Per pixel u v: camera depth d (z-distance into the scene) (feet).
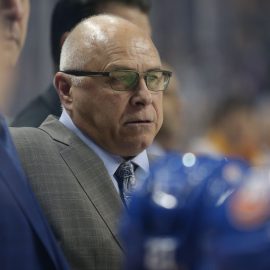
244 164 10.54
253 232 9.29
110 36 22.24
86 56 22.26
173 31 71.56
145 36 22.57
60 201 20.65
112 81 21.94
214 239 9.43
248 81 75.87
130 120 21.99
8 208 15.72
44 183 20.72
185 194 9.86
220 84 72.79
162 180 10.17
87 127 22.39
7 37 12.94
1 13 12.96
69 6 28.12
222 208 9.52
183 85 70.79
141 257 9.87
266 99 69.46
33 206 16.40
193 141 55.93
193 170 10.21
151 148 35.37
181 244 9.59
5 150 16.53
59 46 28.32
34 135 21.74
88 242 20.45
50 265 16.40
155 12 70.54
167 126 35.60
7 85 12.69
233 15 76.74
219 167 10.18
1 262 15.28
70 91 22.76
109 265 20.59
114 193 21.58
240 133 45.24
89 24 22.75
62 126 22.66
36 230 16.16
